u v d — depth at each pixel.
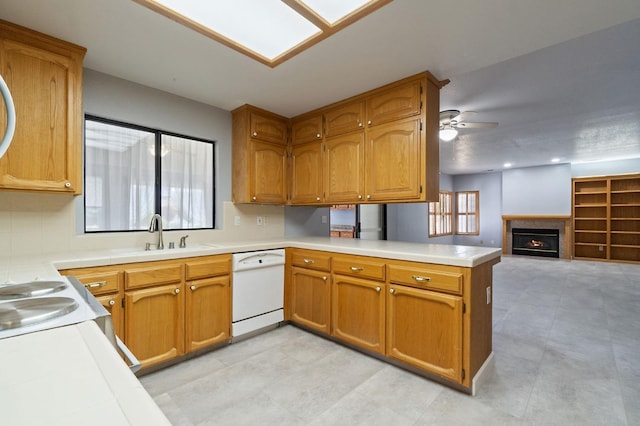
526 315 3.43
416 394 1.92
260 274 2.78
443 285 1.96
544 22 1.77
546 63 2.58
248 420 1.67
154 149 2.76
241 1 1.61
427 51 2.08
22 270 1.47
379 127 2.67
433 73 2.41
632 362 2.34
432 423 1.65
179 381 2.04
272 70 2.34
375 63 2.24
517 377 2.12
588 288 4.68
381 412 1.74
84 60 2.20
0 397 0.46
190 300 2.31
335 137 3.02
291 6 1.63
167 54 2.12
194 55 2.13
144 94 2.61
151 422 0.41
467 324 1.88
